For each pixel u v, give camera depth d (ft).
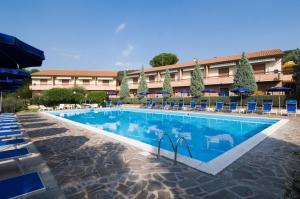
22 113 64.18
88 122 54.85
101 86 136.36
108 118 63.10
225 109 68.49
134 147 20.63
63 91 98.53
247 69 73.51
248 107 58.29
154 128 43.93
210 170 13.89
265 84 83.97
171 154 17.62
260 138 23.50
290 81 75.10
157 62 200.95
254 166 14.82
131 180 12.68
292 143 21.53
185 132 38.78
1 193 7.55
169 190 11.36
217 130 40.40
